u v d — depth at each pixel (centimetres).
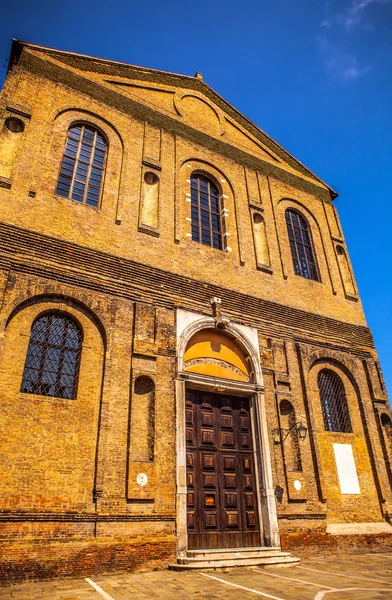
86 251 1395
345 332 1945
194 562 1142
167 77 2055
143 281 1472
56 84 1655
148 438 1270
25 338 1188
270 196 2097
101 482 1127
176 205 1717
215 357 1542
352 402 1800
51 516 1038
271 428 1520
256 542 1363
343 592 863
